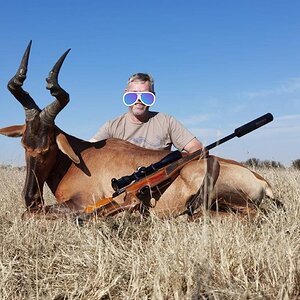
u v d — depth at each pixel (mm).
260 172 3355
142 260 1339
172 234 1559
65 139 1949
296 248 1351
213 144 1908
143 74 2303
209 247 1318
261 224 1742
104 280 1235
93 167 2033
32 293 1197
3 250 1437
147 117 2348
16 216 1859
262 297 1115
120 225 1684
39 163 1943
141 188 1845
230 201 2023
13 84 1866
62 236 1590
